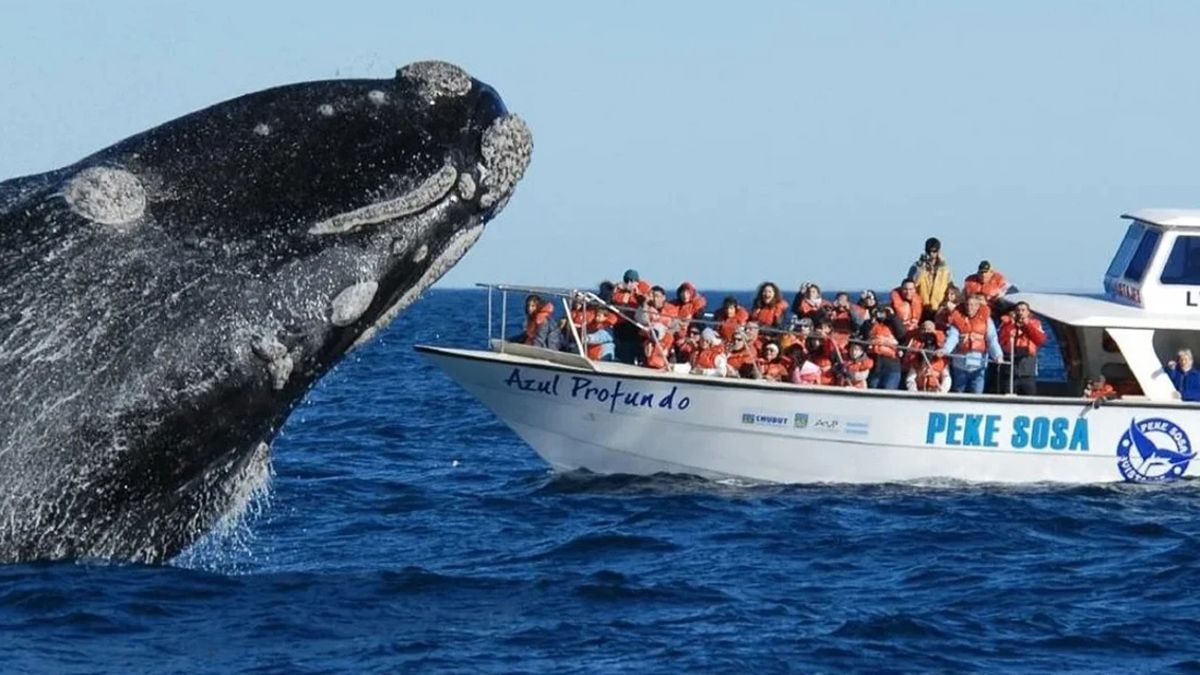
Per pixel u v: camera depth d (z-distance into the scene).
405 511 57.38
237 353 23.66
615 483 67.50
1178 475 67.62
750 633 37.75
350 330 24.50
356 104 24.41
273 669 28.97
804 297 69.88
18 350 23.00
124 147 23.73
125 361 23.31
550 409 68.75
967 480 67.38
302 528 51.47
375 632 32.66
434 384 131.88
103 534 24.31
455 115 24.94
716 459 67.88
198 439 24.05
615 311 68.81
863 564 48.62
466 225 25.22
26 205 23.27
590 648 34.53
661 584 42.94
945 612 41.03
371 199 24.14
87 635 28.89
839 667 35.06
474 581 39.56
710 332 68.69
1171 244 68.88
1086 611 41.91
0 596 29.91
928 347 67.56
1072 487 66.75
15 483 23.34
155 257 23.34
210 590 32.97
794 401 66.88
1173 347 68.44
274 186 23.80
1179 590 44.75
